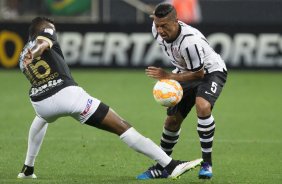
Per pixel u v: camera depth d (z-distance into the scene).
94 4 79.88
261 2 82.94
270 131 38.91
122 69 69.00
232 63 68.25
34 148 25.14
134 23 68.44
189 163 23.47
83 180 25.23
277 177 26.62
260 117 44.06
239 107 48.38
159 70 24.56
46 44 22.98
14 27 68.38
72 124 40.72
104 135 37.12
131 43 68.62
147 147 23.62
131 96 53.25
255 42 67.94
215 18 83.50
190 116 44.44
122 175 26.78
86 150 32.69
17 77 64.06
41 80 23.47
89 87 57.72
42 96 23.44
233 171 27.92
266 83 61.22
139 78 63.81
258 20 83.12
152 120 42.72
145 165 29.19
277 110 47.06
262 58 68.00
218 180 25.78
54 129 38.91
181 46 24.25
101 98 51.88
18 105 48.47
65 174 26.83
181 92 24.34
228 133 38.16
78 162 29.67
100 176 26.39
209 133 24.73
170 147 26.78
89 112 23.27
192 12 77.25
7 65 69.12
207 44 25.59
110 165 29.08
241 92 56.00
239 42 67.94
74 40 68.75
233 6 83.31
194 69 24.41
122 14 82.00
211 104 24.73
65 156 31.08
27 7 79.56
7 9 79.38
